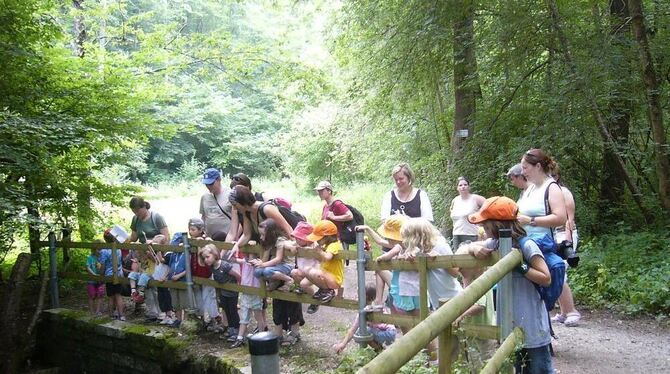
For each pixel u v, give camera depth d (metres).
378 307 4.46
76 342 6.79
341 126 14.72
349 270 9.56
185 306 6.05
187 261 5.89
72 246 7.44
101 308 7.59
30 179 7.58
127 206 9.92
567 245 4.47
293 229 5.37
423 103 11.52
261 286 5.14
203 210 6.26
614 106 8.04
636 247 7.23
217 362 4.98
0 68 7.54
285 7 13.37
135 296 6.79
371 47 10.80
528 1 8.48
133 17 10.70
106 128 8.25
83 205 8.56
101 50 9.16
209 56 11.03
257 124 31.56
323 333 5.77
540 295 3.23
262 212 5.13
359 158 15.02
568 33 8.34
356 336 4.43
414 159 12.66
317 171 22.17
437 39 9.20
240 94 32.03
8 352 6.77
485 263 3.51
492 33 8.84
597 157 8.79
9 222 7.34
